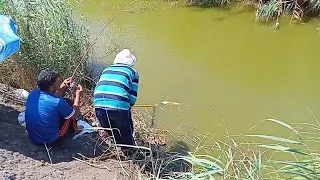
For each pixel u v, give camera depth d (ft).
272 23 22.09
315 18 22.18
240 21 22.54
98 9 24.04
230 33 21.53
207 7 24.12
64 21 15.49
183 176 11.06
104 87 12.31
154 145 13.62
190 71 18.15
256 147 13.19
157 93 16.62
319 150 13.15
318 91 16.85
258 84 17.34
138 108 15.64
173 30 21.85
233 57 19.33
